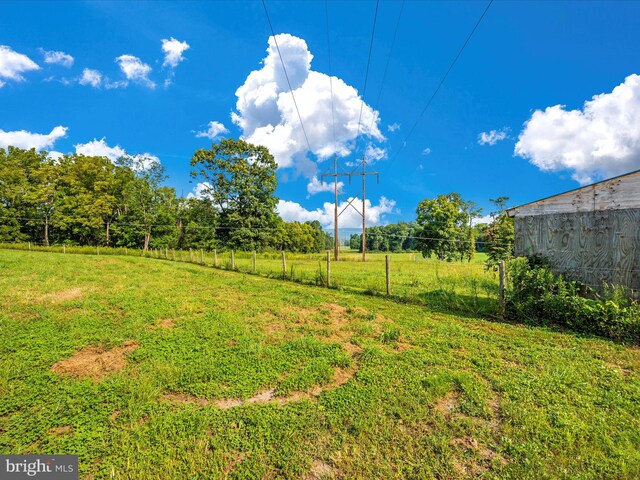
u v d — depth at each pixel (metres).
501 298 7.11
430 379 3.91
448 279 12.34
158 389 3.75
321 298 9.48
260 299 9.31
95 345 5.30
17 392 3.69
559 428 2.97
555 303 6.34
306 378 4.07
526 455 2.63
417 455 2.66
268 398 3.70
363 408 3.34
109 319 6.81
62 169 44.84
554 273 7.16
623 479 2.37
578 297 6.21
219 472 2.48
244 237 42.88
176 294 9.80
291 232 69.69
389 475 2.46
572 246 6.88
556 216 7.15
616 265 6.22
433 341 5.48
